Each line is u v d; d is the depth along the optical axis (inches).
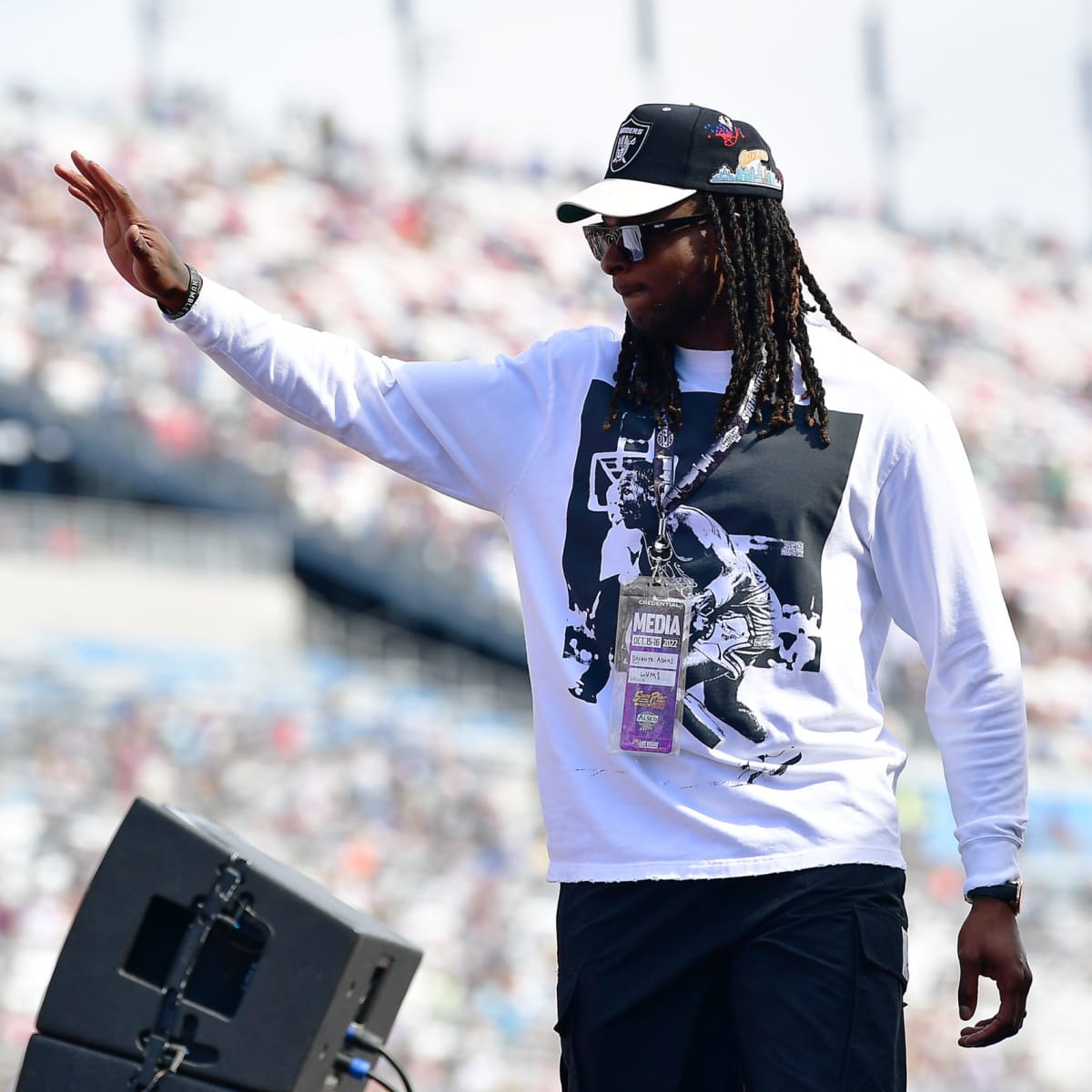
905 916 327.9
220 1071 309.0
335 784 2071.9
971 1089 1996.8
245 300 340.5
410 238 3481.8
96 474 2689.5
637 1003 318.3
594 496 332.5
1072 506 3575.3
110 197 330.3
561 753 327.3
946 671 331.6
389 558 2746.1
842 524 328.5
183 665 2348.7
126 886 315.0
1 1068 1499.8
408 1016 1745.8
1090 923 2347.4
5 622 2409.0
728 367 336.5
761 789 318.3
